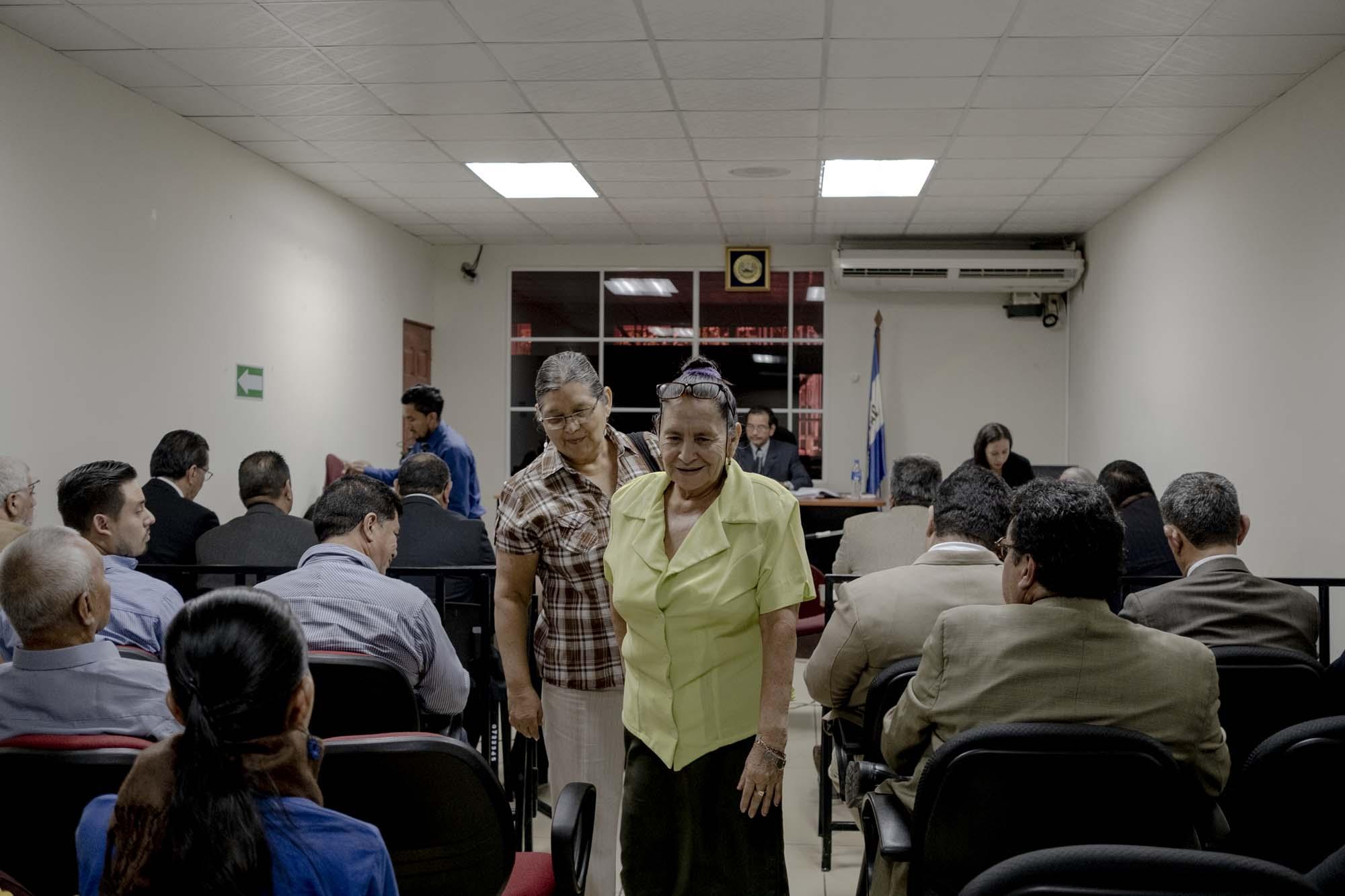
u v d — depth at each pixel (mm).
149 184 5059
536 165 6324
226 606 1067
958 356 8812
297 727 1086
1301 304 4723
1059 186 6691
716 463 1784
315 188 6832
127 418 4891
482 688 3156
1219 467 5633
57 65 4414
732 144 5801
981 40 4215
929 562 2365
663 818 1867
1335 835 1500
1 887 1438
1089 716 1548
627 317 9039
